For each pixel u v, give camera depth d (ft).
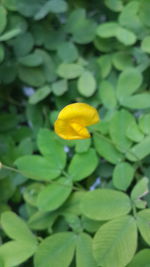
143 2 0.33
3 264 0.25
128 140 0.29
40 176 0.28
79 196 0.28
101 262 0.23
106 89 0.32
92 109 0.23
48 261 0.24
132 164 0.30
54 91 0.33
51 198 0.27
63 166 0.29
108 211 0.25
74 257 0.27
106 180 0.31
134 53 0.34
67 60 0.34
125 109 0.32
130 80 0.32
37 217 0.28
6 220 0.27
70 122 0.23
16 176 0.31
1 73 0.34
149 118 0.29
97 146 0.29
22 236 0.26
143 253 0.24
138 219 0.24
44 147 0.29
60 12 0.34
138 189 0.26
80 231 0.26
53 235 0.25
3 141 0.33
